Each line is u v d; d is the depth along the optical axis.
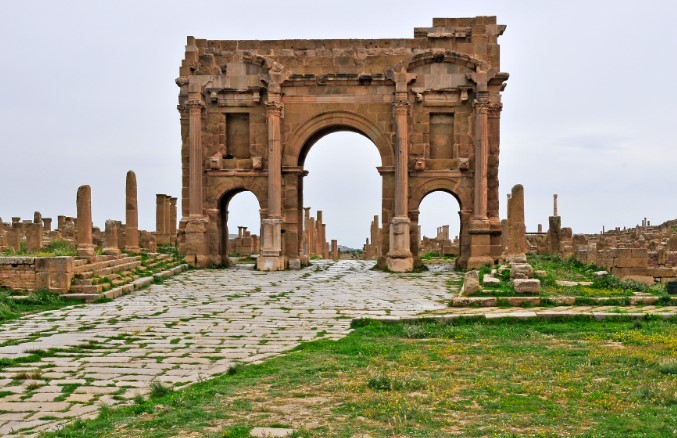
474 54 47.50
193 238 47.88
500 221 46.94
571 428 11.95
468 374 16.08
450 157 47.97
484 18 47.75
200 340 22.09
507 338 20.67
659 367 15.93
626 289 30.02
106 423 12.97
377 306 28.83
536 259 45.44
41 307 29.56
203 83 48.31
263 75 48.16
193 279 40.44
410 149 47.62
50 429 13.12
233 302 30.78
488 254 46.28
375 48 48.25
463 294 29.34
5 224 58.53
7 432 13.07
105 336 22.83
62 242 48.81
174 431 12.35
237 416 13.13
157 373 17.69
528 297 26.94
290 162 48.41
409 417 12.68
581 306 25.95
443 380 15.38
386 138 47.88
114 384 16.64
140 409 13.86
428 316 24.42
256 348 20.72
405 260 46.03
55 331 23.91
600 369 16.16
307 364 17.59
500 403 13.49
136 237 43.88
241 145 49.50
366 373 16.45
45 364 18.83
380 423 12.51
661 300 25.95
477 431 11.83
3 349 20.62
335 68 48.09
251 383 15.67
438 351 18.77
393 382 15.01
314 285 37.50
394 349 19.39
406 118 47.03
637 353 17.61
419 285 37.22
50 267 31.75
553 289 29.33
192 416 13.19
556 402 13.58
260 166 48.31
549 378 15.52
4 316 26.67
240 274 43.66
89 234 35.94
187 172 49.56
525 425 12.19
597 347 18.78
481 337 20.94
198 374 17.45
